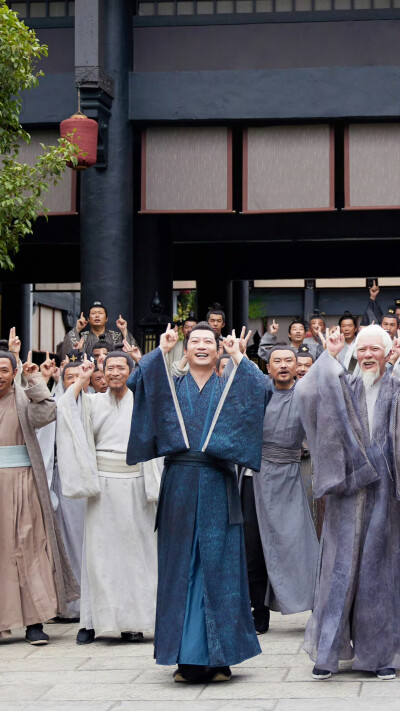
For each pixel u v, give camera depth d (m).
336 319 33.62
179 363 6.84
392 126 11.69
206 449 5.21
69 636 6.61
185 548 5.23
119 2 11.50
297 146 11.80
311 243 19.09
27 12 12.15
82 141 10.78
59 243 15.77
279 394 6.64
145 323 12.02
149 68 11.88
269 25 11.79
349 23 11.70
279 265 19.31
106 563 6.34
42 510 6.50
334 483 5.17
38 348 28.39
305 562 6.50
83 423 6.43
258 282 29.80
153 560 6.39
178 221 15.70
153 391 5.30
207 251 19.23
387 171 11.68
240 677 5.27
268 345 10.25
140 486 6.41
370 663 5.10
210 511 5.25
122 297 11.48
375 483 5.25
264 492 6.52
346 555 5.19
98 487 6.33
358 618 5.13
